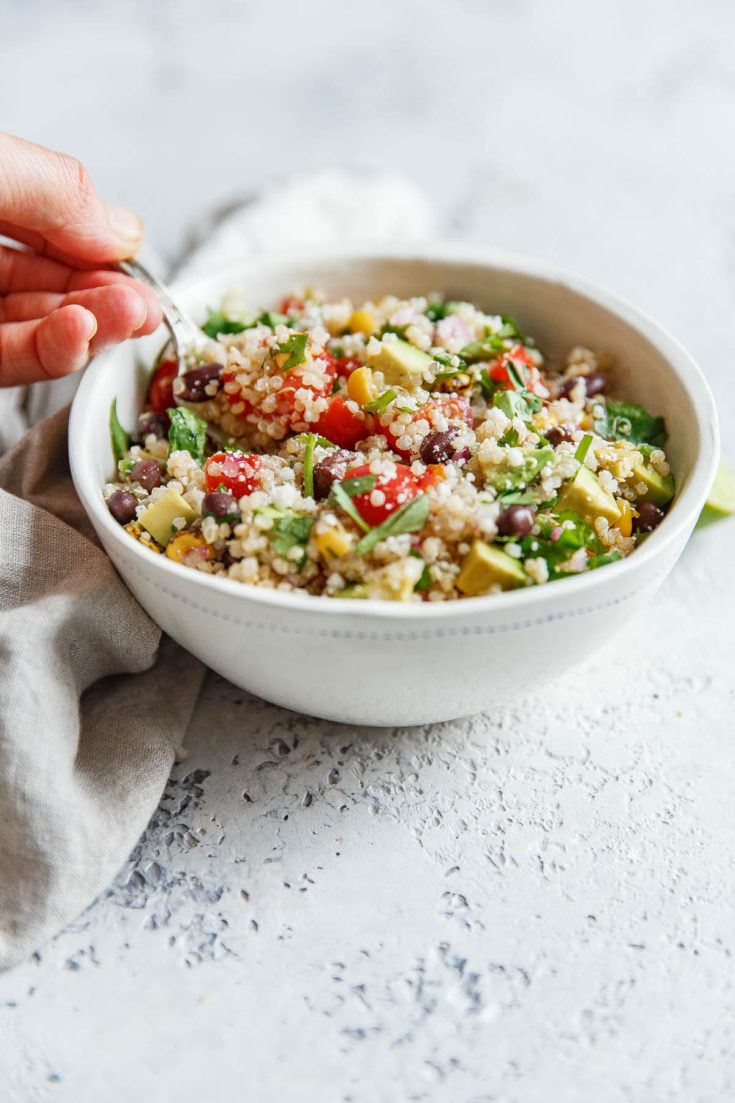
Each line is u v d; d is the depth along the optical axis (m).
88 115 0.79
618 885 0.43
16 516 0.46
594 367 0.50
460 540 0.42
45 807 0.42
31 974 0.41
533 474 0.43
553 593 0.39
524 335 0.53
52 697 0.43
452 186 0.73
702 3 0.90
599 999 0.40
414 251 0.52
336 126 0.79
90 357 0.49
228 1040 0.40
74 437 0.45
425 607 0.39
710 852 0.43
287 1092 0.39
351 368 0.49
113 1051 0.39
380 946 0.41
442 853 0.43
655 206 0.70
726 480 0.53
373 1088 0.39
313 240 0.64
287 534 0.42
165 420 0.49
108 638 0.45
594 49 0.86
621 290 0.64
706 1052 0.39
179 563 0.42
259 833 0.44
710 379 0.58
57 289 0.52
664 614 0.50
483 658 0.40
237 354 0.48
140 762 0.44
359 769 0.46
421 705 0.43
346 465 0.44
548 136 0.77
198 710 0.47
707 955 0.41
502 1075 0.39
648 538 0.41
